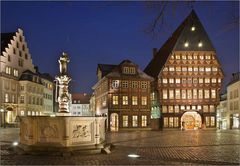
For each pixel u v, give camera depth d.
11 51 71.38
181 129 67.12
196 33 69.44
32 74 77.81
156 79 68.69
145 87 64.06
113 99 62.47
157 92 69.06
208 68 69.19
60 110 20.20
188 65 68.69
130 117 62.91
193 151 20.66
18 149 19.00
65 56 20.44
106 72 69.69
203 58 69.19
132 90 63.41
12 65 71.56
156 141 29.66
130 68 63.72
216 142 28.14
